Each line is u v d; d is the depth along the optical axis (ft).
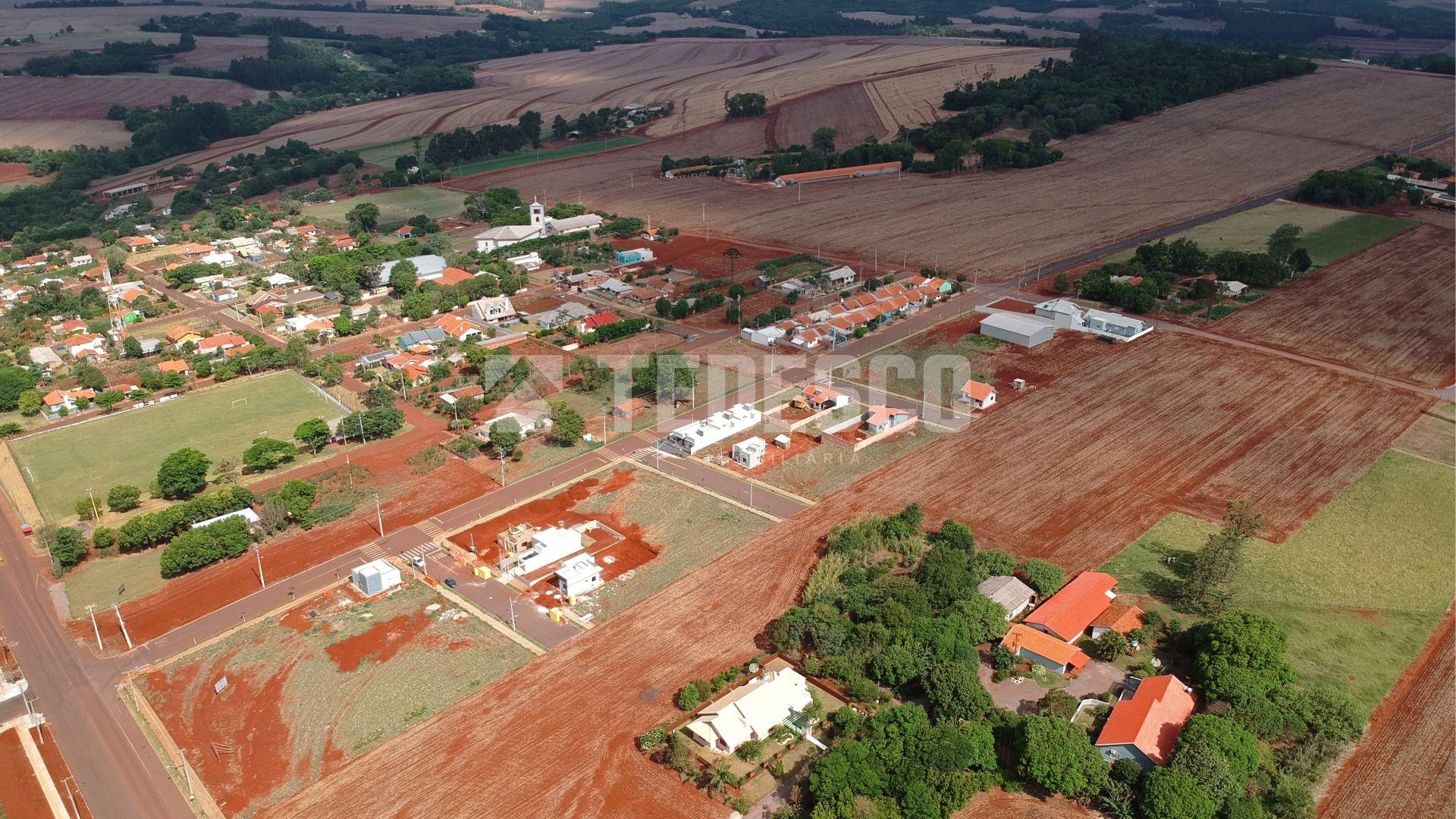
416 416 450.71
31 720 262.67
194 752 249.34
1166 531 342.85
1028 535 341.21
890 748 232.53
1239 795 219.82
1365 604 302.45
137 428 443.32
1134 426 424.46
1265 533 341.41
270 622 301.02
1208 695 254.88
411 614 303.48
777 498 369.71
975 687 251.60
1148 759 232.32
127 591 319.88
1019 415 437.58
